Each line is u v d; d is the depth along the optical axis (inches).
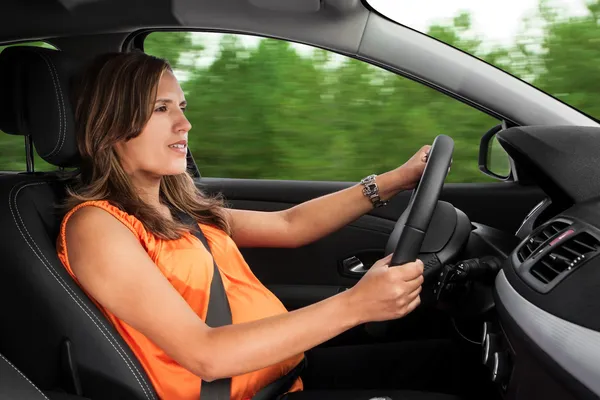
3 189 56.0
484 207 91.4
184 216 65.1
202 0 86.0
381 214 91.9
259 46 107.3
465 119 101.0
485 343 58.2
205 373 52.5
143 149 59.2
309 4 83.7
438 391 71.4
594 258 46.0
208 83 110.5
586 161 56.1
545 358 46.1
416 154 73.4
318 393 61.1
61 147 60.3
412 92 105.4
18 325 54.8
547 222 55.6
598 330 41.9
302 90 110.7
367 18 84.6
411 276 52.7
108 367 54.9
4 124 61.7
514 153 61.6
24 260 54.1
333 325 52.5
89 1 86.0
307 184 96.4
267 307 63.9
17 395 45.1
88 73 59.3
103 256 53.9
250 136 112.3
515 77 84.7
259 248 92.3
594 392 41.2
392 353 74.3
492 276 64.0
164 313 52.9
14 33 88.0
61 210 58.2
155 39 97.2
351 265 91.4
